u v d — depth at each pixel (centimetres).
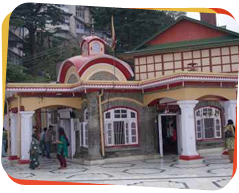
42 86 1523
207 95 1422
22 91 1495
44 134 1916
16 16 3566
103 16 3366
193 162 1365
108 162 1531
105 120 1559
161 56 2228
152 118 1661
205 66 2106
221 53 2078
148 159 1608
